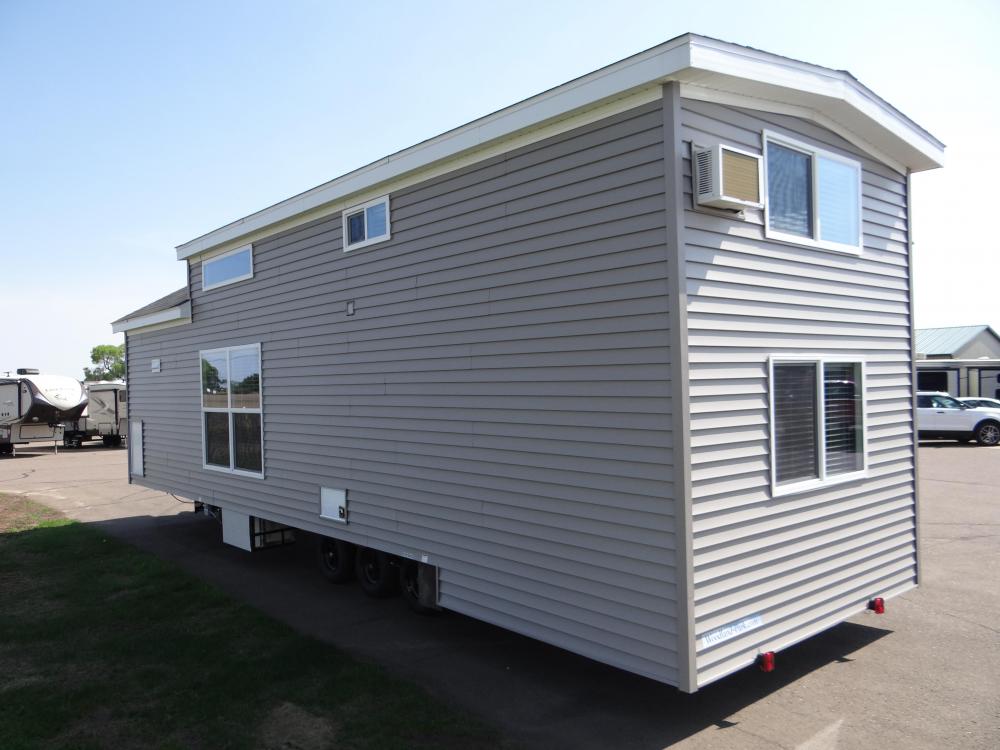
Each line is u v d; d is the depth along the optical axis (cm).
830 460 516
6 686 490
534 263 471
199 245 876
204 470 899
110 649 556
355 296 637
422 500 564
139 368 1069
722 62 399
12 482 1727
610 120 427
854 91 502
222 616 634
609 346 425
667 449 395
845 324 537
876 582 558
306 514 709
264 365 773
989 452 1758
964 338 2977
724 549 415
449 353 538
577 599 444
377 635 590
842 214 541
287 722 432
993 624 592
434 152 535
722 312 421
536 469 470
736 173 409
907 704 451
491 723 432
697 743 405
